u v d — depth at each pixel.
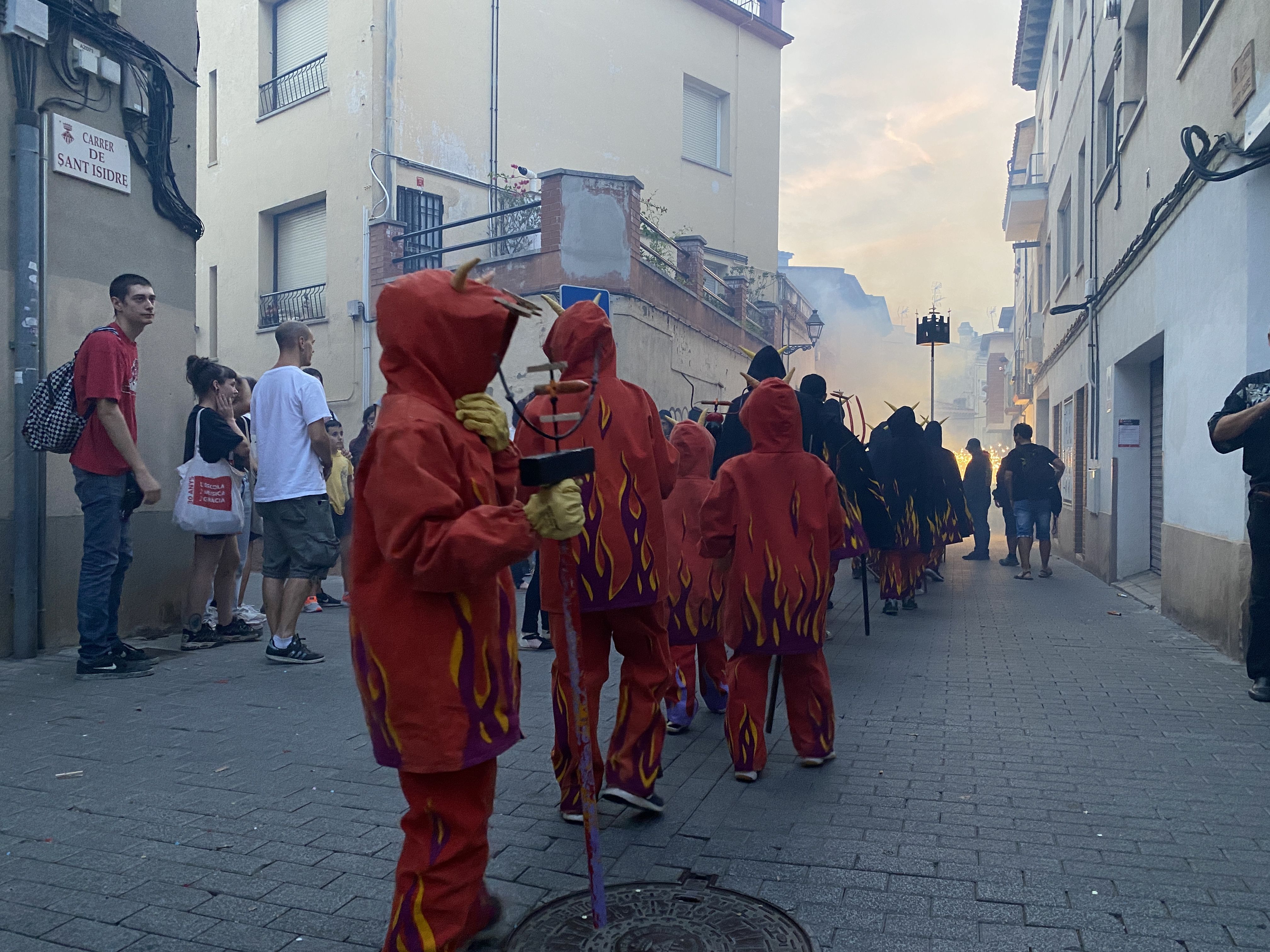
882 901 3.09
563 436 2.46
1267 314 6.98
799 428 4.47
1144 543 12.08
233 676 6.20
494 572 2.30
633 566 3.71
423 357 2.43
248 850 3.46
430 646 2.38
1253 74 6.80
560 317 3.88
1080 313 15.33
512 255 14.07
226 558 7.38
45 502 6.76
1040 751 4.77
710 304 17.28
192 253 8.05
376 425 2.40
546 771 4.43
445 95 16.30
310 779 4.23
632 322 13.09
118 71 7.28
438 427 2.35
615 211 12.96
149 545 7.52
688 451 5.15
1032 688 6.17
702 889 3.17
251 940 2.83
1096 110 14.00
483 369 2.48
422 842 2.48
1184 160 8.87
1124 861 3.41
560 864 3.38
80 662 6.14
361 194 15.39
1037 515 12.87
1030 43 22.78
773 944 2.79
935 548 11.25
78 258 7.04
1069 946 2.81
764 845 3.55
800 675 4.45
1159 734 5.08
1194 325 8.37
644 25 20.67
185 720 5.16
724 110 23.39
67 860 3.38
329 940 2.84
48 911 3.01
